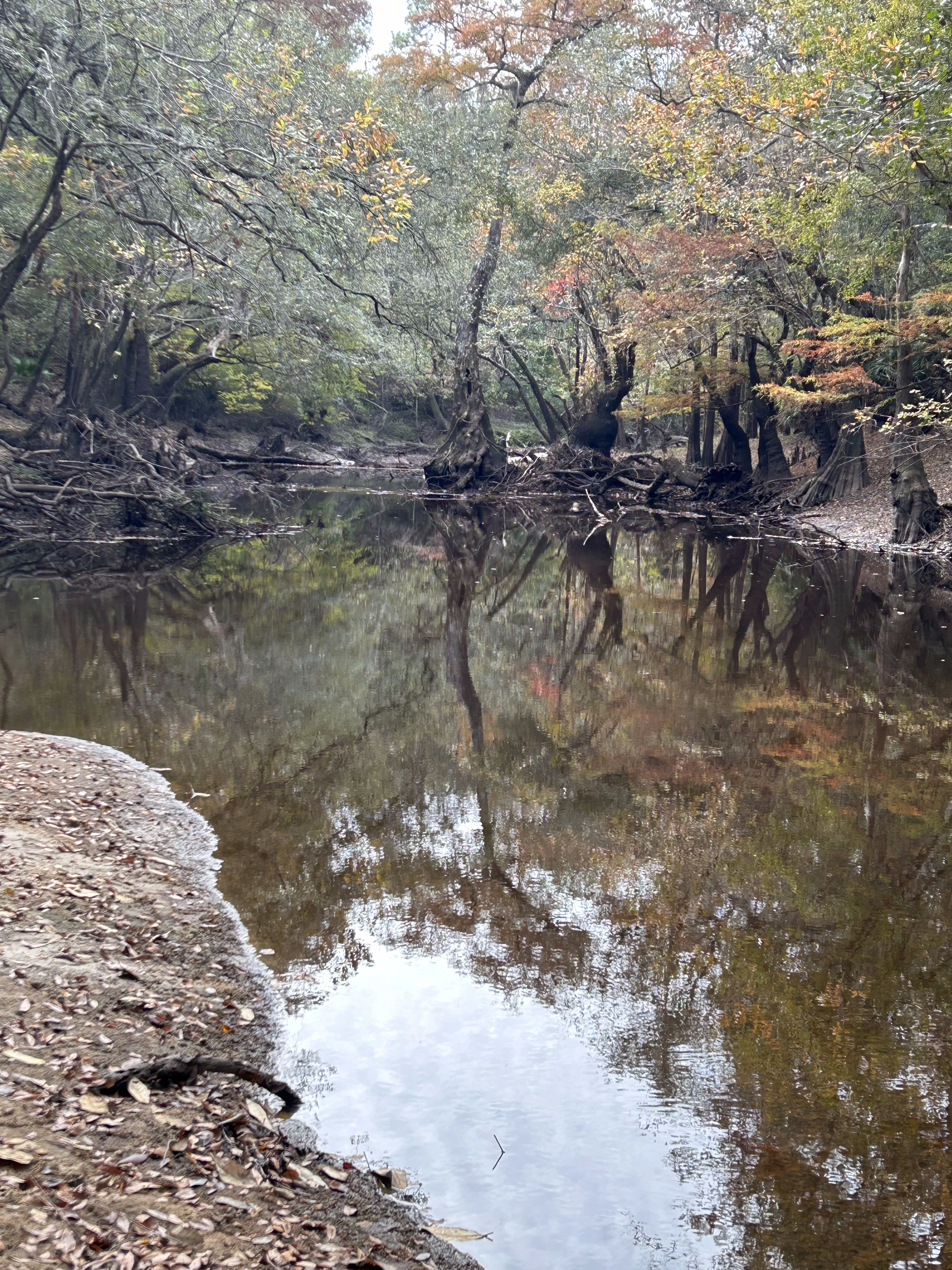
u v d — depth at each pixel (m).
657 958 6.16
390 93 39.75
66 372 30.95
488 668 14.55
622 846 8.03
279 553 25.72
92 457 28.81
